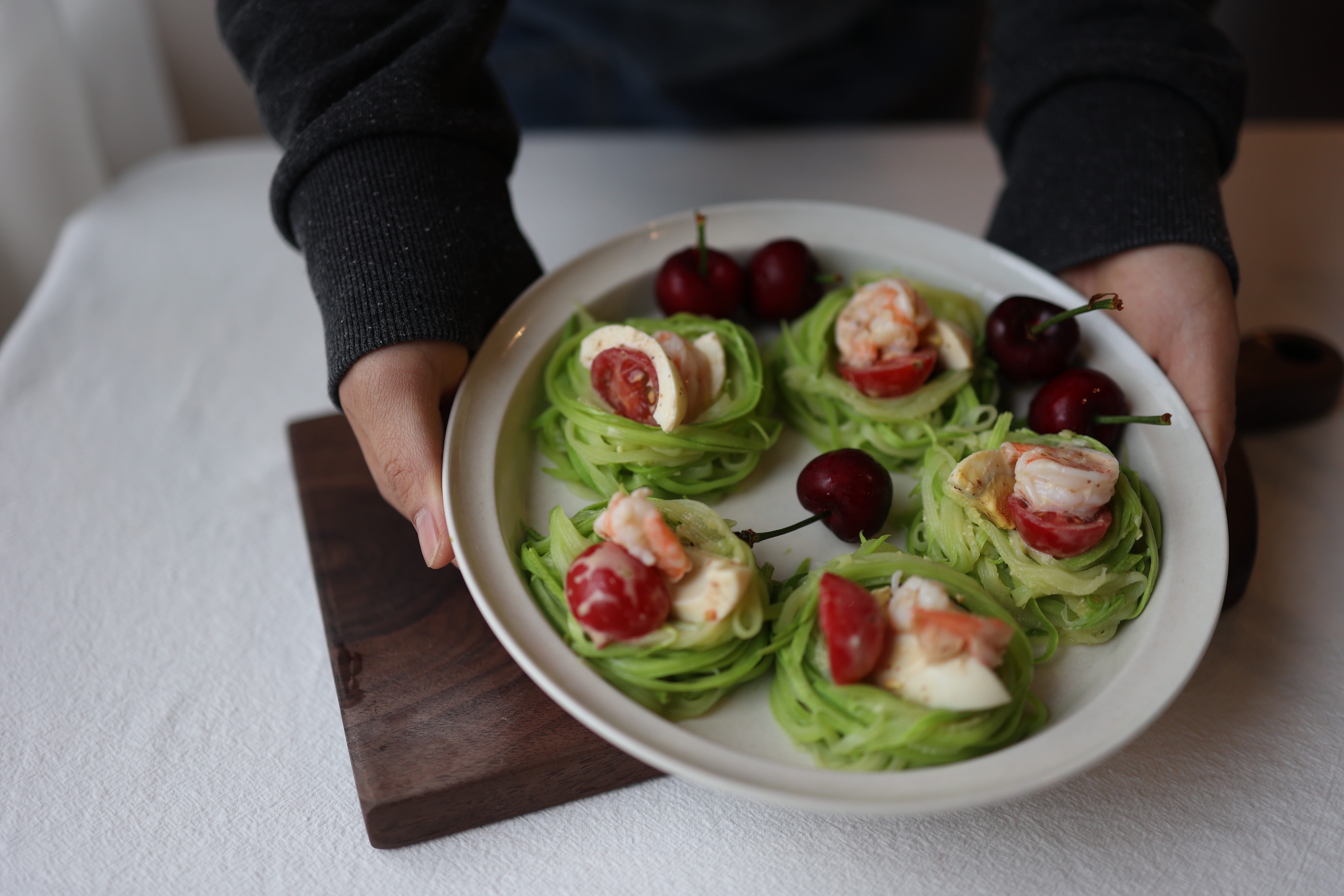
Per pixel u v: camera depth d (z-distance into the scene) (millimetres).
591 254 382
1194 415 343
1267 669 324
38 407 424
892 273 384
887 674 277
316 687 327
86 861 286
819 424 369
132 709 320
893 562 302
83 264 499
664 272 377
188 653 336
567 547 306
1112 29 418
